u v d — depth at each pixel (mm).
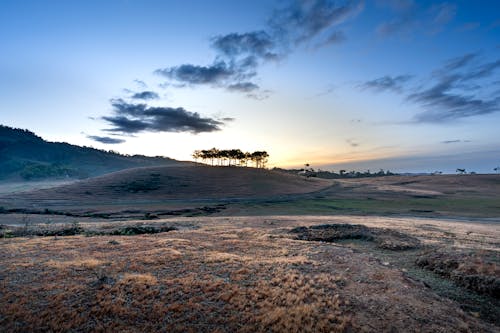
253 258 21609
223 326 12227
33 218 65812
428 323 12977
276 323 12484
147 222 47438
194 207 88812
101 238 28656
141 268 18109
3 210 77812
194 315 12859
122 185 130000
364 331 12094
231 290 15133
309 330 11984
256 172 179625
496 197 119625
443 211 81562
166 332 11727
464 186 161875
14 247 23031
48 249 22594
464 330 12734
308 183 168375
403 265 23922
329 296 14977
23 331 11531
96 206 90250
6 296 13641
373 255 26453
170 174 154375
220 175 161000
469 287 18750
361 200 109750
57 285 15047
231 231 36500
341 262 21359
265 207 89938
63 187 127188
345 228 38031
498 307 16391
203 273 17531
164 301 13891
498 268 19844
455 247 28719
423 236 36969
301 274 17938
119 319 12430
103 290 14555
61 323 12023
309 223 49281
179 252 21859
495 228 50094
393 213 77312
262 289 15414
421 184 174250
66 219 64938
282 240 29938
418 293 16203
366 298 15062
